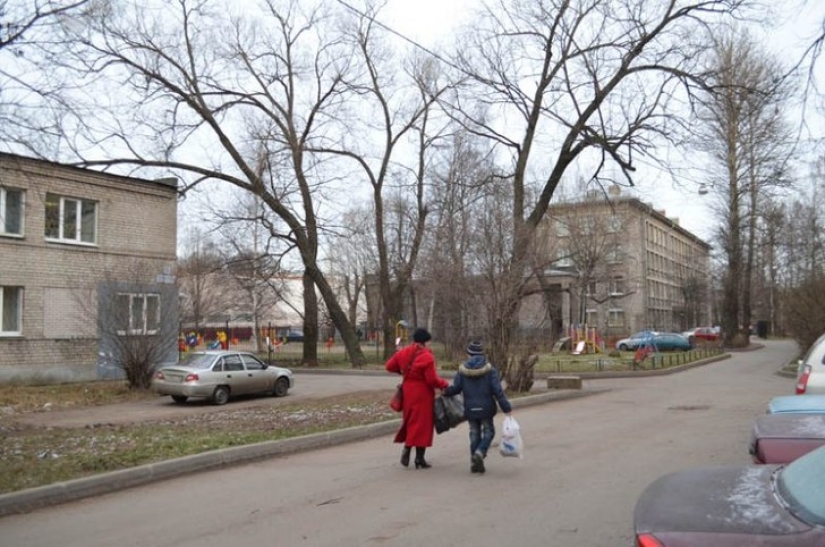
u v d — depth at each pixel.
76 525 6.67
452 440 11.58
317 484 8.24
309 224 33.75
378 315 56.28
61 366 21.89
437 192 42.03
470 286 25.09
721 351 40.59
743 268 50.81
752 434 5.68
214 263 36.97
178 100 28.83
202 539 6.11
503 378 18.48
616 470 8.68
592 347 43.00
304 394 20.56
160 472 8.77
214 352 19.00
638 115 25.38
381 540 5.93
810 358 9.81
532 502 7.12
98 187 23.19
